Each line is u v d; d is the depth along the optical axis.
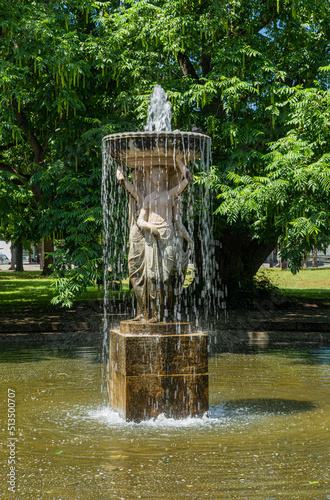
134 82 14.17
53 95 13.95
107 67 14.02
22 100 14.67
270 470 4.77
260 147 14.51
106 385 8.57
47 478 4.60
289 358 11.28
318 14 15.42
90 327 14.70
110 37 13.96
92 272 13.47
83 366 10.28
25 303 20.23
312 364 10.57
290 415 6.73
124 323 6.68
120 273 14.00
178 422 6.32
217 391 8.21
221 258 18.38
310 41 15.52
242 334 13.78
